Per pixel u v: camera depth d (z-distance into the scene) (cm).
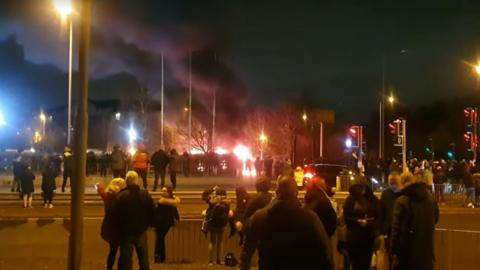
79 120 873
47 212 2427
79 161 871
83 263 1423
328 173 3550
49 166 2575
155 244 1614
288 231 546
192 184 3931
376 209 984
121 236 1059
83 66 877
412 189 847
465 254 1382
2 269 1267
